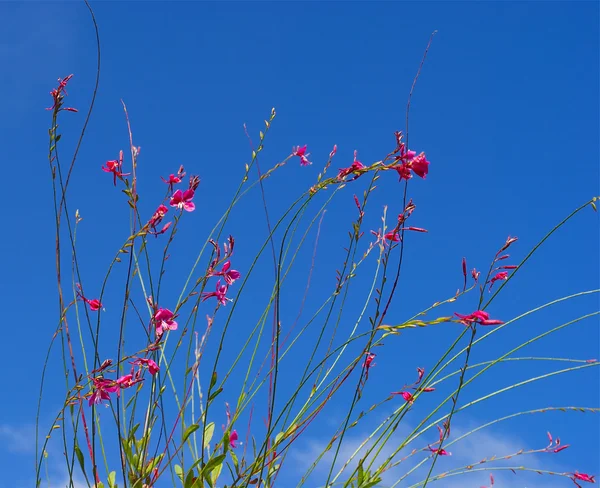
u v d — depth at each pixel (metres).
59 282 2.05
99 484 2.03
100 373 2.01
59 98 2.03
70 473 2.04
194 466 2.03
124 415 2.06
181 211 2.02
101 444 2.07
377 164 2.00
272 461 2.06
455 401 2.03
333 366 2.12
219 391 2.02
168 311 2.03
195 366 2.09
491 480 2.12
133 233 2.05
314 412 2.08
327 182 2.03
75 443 2.03
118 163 2.02
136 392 2.06
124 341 2.05
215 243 2.04
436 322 1.99
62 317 2.05
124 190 2.03
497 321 1.98
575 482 2.09
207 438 2.09
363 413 2.07
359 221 2.08
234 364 2.11
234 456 2.08
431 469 2.04
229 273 2.04
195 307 2.07
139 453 2.06
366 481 2.05
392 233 2.03
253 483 2.06
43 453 2.04
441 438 2.05
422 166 1.99
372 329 2.03
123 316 2.04
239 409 2.11
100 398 2.00
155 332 2.03
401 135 1.99
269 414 2.04
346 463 2.08
